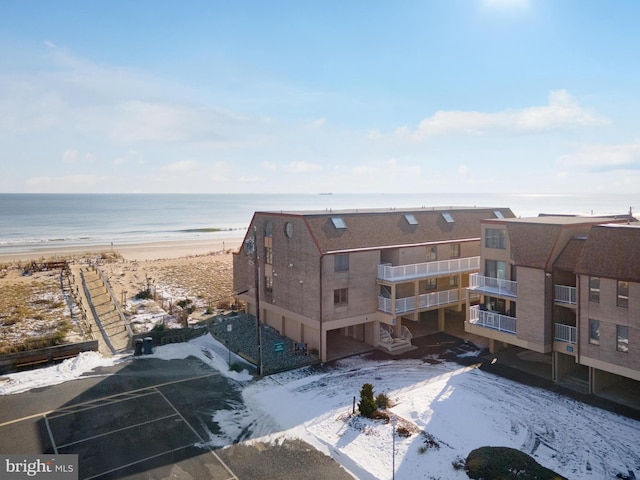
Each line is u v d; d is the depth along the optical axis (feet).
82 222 555.28
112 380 88.74
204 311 141.28
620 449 64.18
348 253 102.78
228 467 60.39
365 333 112.57
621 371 75.15
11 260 240.12
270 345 109.09
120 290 164.66
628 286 73.82
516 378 89.56
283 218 112.37
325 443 66.49
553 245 85.05
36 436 67.46
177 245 334.03
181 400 80.33
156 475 58.29
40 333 114.01
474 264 120.67
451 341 113.50
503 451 62.13
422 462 61.16
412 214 124.67
